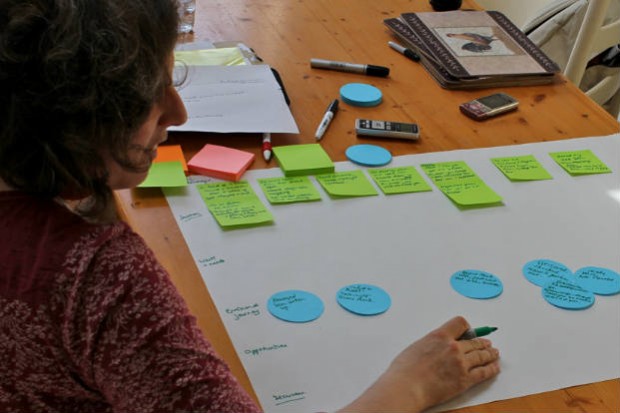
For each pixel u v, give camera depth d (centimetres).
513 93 146
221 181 112
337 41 156
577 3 206
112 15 57
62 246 62
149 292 62
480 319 93
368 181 116
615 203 118
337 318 90
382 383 80
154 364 62
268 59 146
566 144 132
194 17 156
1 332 63
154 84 61
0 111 57
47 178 60
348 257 100
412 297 95
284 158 117
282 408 79
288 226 104
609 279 102
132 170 64
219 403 63
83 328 61
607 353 90
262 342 86
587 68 212
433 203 113
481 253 104
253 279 94
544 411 82
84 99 57
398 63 150
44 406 66
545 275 101
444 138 129
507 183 119
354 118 131
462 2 178
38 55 56
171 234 100
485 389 84
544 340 91
